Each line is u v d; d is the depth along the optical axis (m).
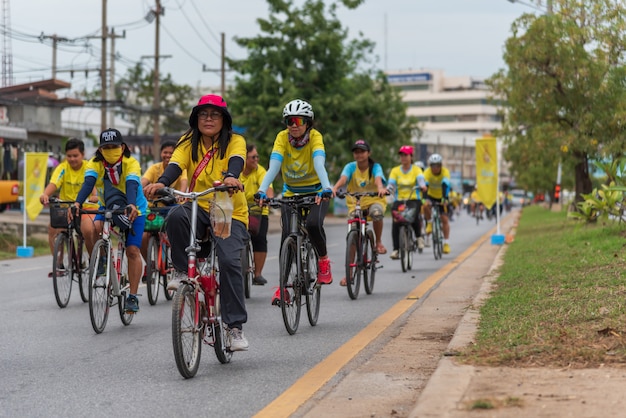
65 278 17.44
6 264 28.16
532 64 41.25
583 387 8.47
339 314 16.23
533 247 29.38
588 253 23.12
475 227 62.09
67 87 75.56
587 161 44.50
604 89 39.84
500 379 8.95
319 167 14.11
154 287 17.88
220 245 11.05
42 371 11.34
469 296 18.39
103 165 14.73
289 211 14.13
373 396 9.49
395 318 15.60
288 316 13.80
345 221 81.31
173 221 10.66
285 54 66.50
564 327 11.55
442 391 8.56
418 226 25.92
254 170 18.72
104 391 10.16
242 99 66.62
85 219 16.39
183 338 10.51
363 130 67.25
